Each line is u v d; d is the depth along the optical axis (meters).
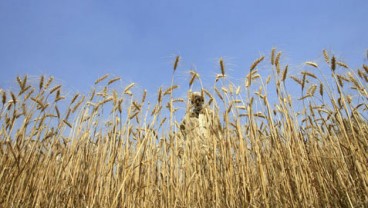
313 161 1.29
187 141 1.56
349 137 1.33
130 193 1.41
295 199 1.25
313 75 1.45
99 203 1.38
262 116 1.52
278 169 1.35
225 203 1.32
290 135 1.32
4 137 1.49
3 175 1.43
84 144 1.59
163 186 1.47
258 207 1.25
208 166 1.46
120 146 1.55
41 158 1.55
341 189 1.23
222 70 1.55
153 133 1.61
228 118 1.45
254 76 1.52
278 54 1.43
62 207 1.43
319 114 1.46
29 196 1.38
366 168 1.18
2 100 1.51
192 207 1.39
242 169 1.30
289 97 1.36
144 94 1.69
